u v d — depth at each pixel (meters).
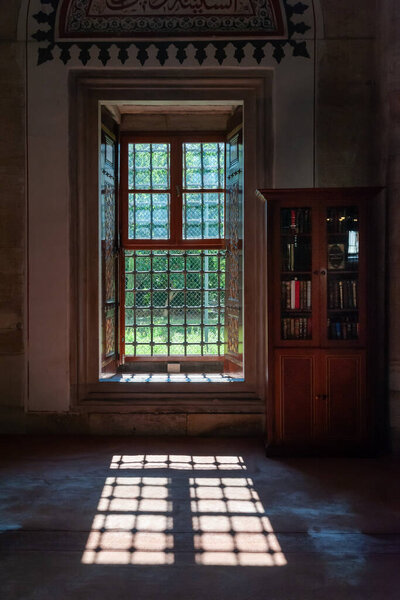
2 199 6.31
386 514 4.20
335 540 3.76
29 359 6.33
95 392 6.42
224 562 3.45
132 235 7.80
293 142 6.26
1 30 6.30
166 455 5.65
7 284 6.33
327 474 5.10
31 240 6.31
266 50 6.25
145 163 7.79
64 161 6.30
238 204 6.62
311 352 5.61
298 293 5.62
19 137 6.31
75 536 3.81
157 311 7.85
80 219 6.37
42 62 6.29
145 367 7.76
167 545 3.68
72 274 6.32
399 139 5.77
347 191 5.53
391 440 5.79
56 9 6.29
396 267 5.80
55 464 5.36
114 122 7.35
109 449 5.84
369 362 5.61
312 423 5.63
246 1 6.27
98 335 6.45
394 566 3.41
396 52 5.77
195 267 7.86
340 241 5.64
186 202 7.81
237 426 6.31
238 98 6.35
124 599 3.04
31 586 3.17
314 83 6.24
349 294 5.62
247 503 4.41
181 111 7.58
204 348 7.84
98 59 6.27
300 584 3.20
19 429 6.36
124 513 4.21
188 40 6.27
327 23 6.25
